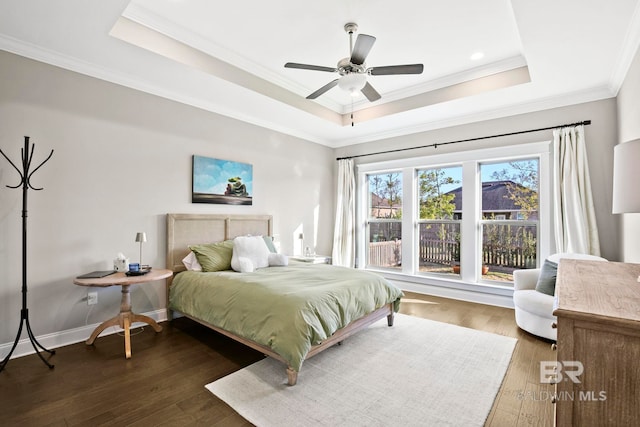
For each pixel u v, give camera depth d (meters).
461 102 3.82
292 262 4.13
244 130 4.38
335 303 2.49
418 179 5.00
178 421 1.79
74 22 2.31
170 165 3.58
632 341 0.87
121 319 2.83
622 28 2.31
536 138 3.85
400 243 5.18
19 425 1.74
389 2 2.43
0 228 2.51
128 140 3.24
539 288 3.10
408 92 4.10
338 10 2.54
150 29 2.71
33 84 2.66
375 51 3.16
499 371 2.36
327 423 1.77
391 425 1.76
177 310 3.28
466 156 4.40
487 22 2.68
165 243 3.53
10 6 2.12
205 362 2.51
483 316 3.68
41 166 2.70
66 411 1.87
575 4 2.07
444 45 3.05
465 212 4.42
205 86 3.41
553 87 3.36
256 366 2.45
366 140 5.43
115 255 3.13
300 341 2.12
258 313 2.40
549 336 2.83
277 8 2.52
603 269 1.66
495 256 4.27
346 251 5.55
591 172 3.45
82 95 2.93
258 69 3.53
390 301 3.21
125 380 2.22
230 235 4.12
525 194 4.04
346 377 2.28
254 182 4.51
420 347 2.79
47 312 2.74
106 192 3.08
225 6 2.50
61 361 2.50
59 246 2.80
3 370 2.34
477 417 1.82
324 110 4.58
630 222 2.83
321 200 5.66
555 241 3.67
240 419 1.81
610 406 0.89
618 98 3.19
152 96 3.43
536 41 2.50
